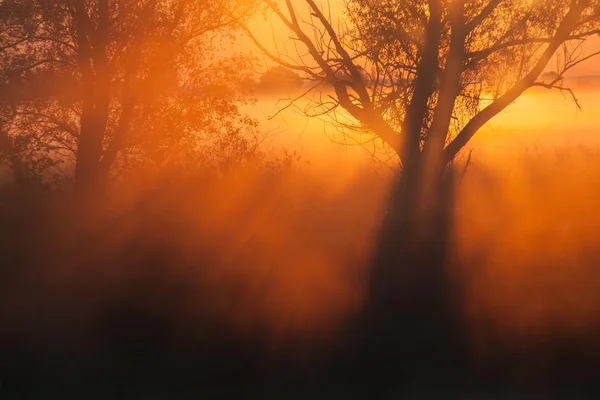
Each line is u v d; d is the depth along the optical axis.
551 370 16.30
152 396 15.26
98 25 42.06
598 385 15.43
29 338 18.80
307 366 16.72
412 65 36.66
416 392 15.27
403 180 36.59
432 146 36.03
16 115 41.91
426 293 22.23
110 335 18.94
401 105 37.22
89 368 16.75
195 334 18.94
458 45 35.53
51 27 42.38
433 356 17.20
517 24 36.84
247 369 16.56
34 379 16.22
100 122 42.94
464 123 38.97
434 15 35.19
